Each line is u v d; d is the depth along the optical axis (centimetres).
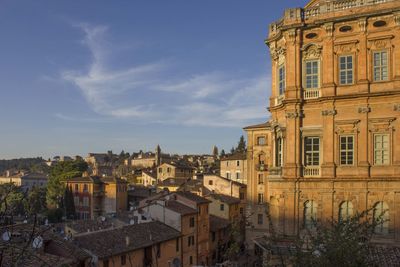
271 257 2600
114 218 7419
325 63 4266
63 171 13688
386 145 4019
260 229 7425
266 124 7781
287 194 4338
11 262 1319
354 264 1864
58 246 4494
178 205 6938
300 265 1939
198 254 7056
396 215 3891
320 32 4325
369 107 4088
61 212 10962
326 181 4175
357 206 4050
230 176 11225
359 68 4141
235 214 9356
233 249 4091
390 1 4041
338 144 4200
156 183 14112
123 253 5147
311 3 4656
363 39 4131
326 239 2000
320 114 4303
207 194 9575
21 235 2236
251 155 7900
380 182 3972
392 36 4019
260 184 7738
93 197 11619
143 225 6209
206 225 7388
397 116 3962
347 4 4222
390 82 4025
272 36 4803
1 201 1382
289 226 4288
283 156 4506
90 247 4897
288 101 4359
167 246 6131
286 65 4444
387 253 3312
